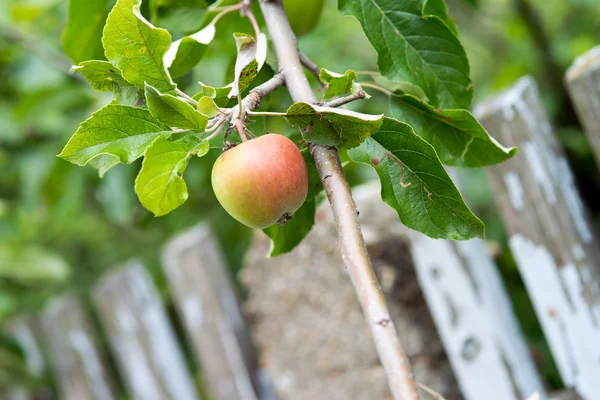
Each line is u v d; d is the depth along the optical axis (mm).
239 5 1109
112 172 1953
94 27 1232
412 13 1108
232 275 2619
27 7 2199
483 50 3309
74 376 2414
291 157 973
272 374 1775
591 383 1404
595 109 1323
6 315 2615
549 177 1382
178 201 967
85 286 2969
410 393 890
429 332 1571
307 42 2344
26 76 2143
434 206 1002
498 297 1490
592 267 1381
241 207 967
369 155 1008
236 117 968
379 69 1106
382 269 1517
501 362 1458
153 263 2855
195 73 1372
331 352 1646
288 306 1710
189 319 1970
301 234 1127
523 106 1381
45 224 2740
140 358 2164
